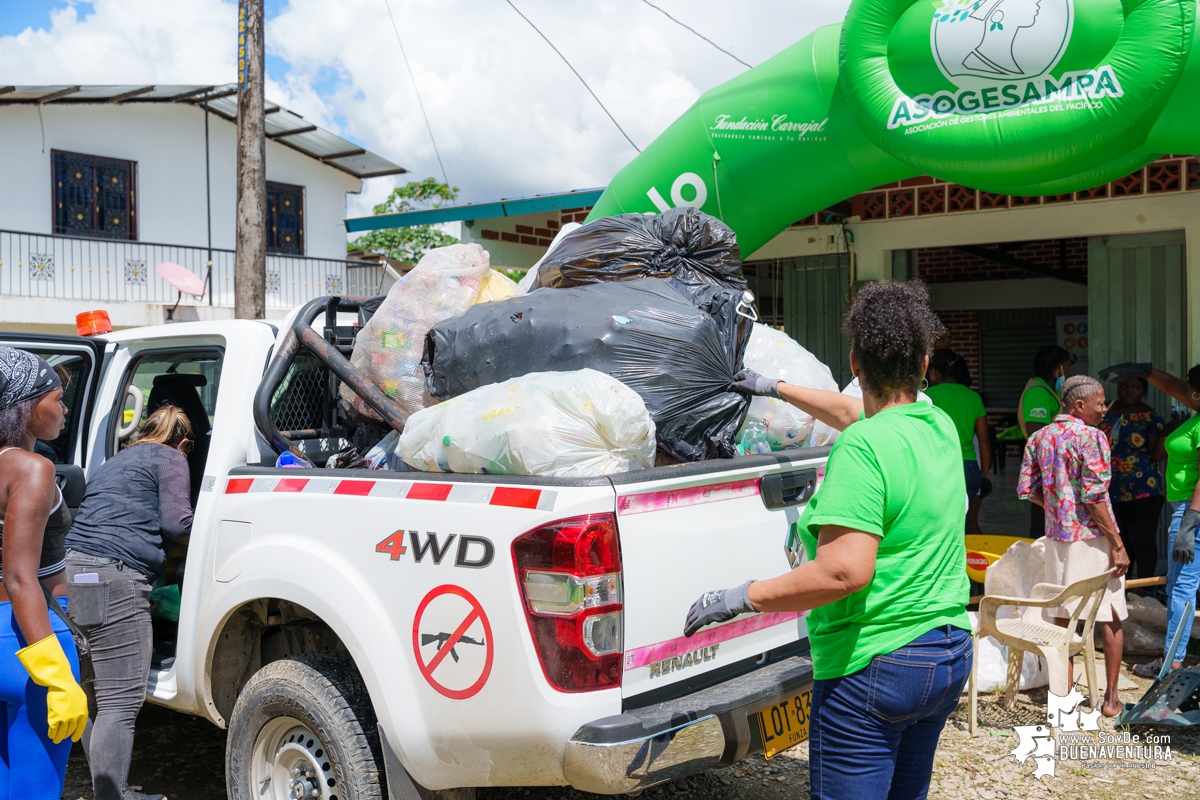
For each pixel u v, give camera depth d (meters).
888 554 2.30
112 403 4.14
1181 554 4.70
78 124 18.25
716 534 2.86
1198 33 4.39
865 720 2.32
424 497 2.78
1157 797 3.89
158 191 19.44
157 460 3.61
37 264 17.61
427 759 2.75
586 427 2.65
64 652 2.72
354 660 2.96
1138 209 7.05
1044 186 5.39
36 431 2.75
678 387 2.98
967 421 7.11
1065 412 4.81
